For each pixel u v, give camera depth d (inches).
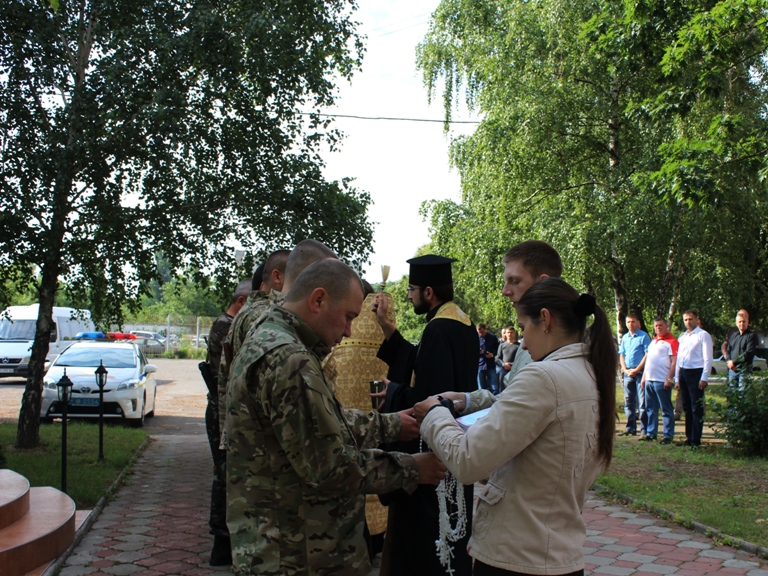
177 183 373.4
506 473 96.0
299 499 95.9
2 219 334.6
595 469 97.6
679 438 451.5
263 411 94.3
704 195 388.5
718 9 370.6
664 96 408.5
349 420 106.4
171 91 339.6
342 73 400.5
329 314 102.0
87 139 337.7
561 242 609.9
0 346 813.9
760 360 769.6
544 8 669.3
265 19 337.7
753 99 647.1
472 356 147.5
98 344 570.9
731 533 231.0
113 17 362.3
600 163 673.0
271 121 372.5
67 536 210.4
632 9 410.3
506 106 677.9
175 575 195.9
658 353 425.4
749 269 722.2
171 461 378.3
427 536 135.1
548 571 91.0
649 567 204.4
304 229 372.8
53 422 488.1
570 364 95.8
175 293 389.7
